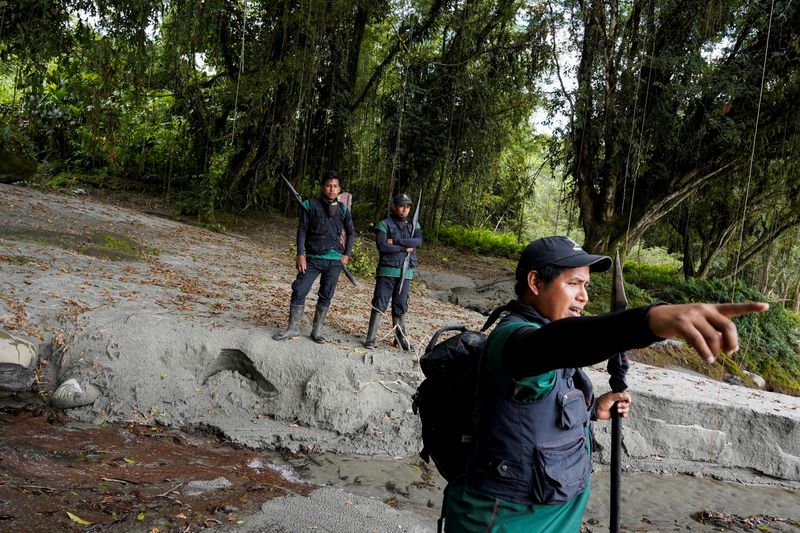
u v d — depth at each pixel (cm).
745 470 712
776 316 1681
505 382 176
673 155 1766
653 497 622
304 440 630
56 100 2052
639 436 704
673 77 1619
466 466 199
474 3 1986
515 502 189
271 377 669
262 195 2039
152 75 1686
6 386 598
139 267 973
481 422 193
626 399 235
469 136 2136
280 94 1814
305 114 1955
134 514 411
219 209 1856
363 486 558
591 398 213
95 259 955
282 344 695
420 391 220
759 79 1591
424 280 1473
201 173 1977
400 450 644
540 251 204
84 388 621
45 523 375
